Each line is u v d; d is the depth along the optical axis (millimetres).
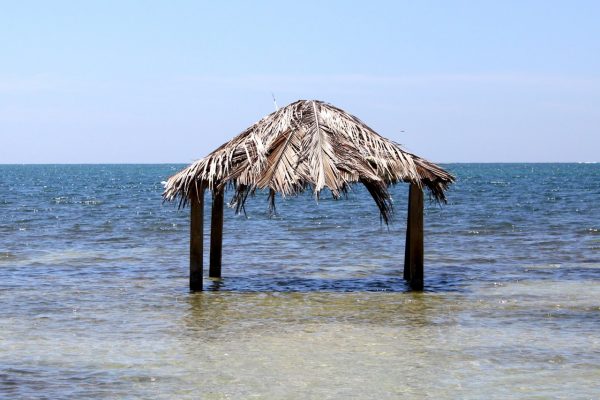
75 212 51062
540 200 63250
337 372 11312
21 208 55375
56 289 18562
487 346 12820
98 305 16469
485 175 166750
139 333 13781
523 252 26656
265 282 19891
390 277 20922
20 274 21234
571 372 11289
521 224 38438
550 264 23344
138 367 11570
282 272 21906
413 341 13172
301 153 16531
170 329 14109
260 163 16422
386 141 17359
